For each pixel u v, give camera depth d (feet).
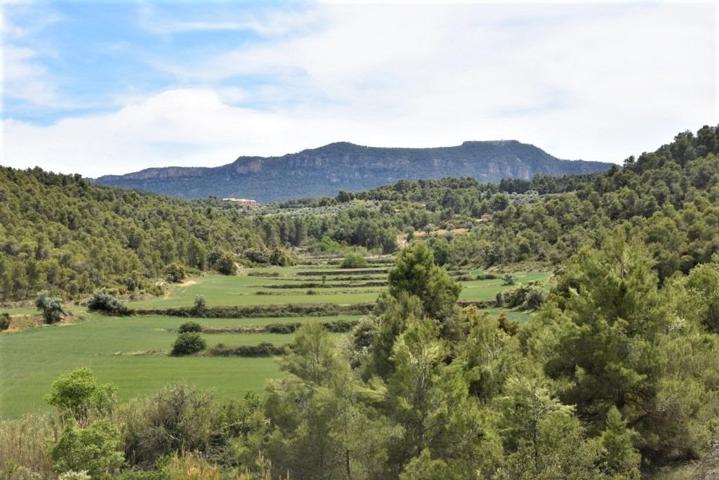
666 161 442.91
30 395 146.41
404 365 54.39
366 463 52.13
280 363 59.72
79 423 74.18
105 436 61.26
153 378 165.07
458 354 82.53
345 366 59.67
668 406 59.47
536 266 374.02
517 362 74.23
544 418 47.52
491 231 503.20
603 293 66.03
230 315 274.16
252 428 65.92
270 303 285.84
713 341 76.28
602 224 341.00
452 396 52.60
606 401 62.23
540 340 75.05
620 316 64.95
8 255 324.19
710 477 54.60
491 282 346.33
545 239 403.95
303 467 54.13
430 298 114.93
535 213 467.93
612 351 61.72
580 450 45.62
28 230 367.86
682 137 489.26
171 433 73.77
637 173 456.04
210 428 77.66
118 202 556.92
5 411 128.98
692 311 85.20
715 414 61.36
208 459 70.08
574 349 65.41
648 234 213.25
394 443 51.93
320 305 278.26
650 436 59.00
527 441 46.93
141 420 74.33
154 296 334.03
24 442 65.05
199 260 487.61
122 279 351.46
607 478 47.26
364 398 57.72
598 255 70.85
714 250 180.75
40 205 424.46
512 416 49.14
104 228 451.94
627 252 68.69
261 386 151.94
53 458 58.90
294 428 56.29
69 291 321.52
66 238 392.68
